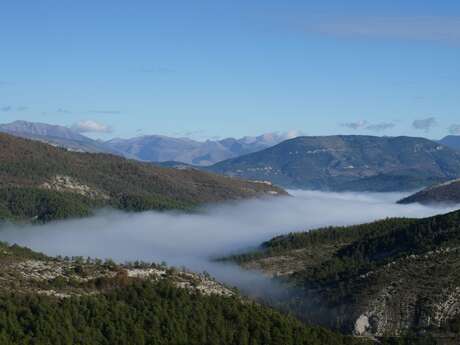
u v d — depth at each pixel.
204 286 198.50
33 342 142.62
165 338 161.38
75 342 148.62
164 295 179.75
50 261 190.62
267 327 182.50
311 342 186.75
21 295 159.00
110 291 174.00
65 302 159.50
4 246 198.12
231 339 171.75
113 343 153.88
